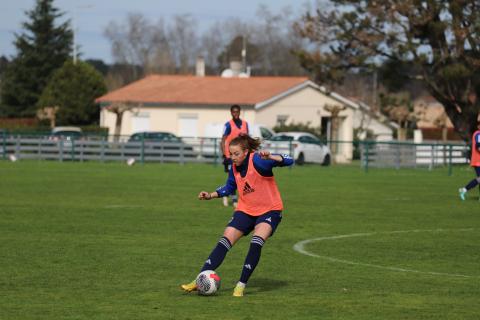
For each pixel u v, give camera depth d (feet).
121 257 77.77
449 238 96.27
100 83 437.99
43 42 516.73
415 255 82.99
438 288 65.51
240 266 74.59
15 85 508.53
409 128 438.81
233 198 128.26
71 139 273.75
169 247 84.74
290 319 53.42
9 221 105.50
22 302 57.67
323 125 379.55
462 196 146.61
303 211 124.77
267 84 377.91
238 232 61.05
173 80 403.75
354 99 393.50
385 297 61.46
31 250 81.30
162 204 131.03
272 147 270.87
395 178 212.02
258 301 59.16
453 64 280.31
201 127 366.02
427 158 258.98
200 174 212.02
